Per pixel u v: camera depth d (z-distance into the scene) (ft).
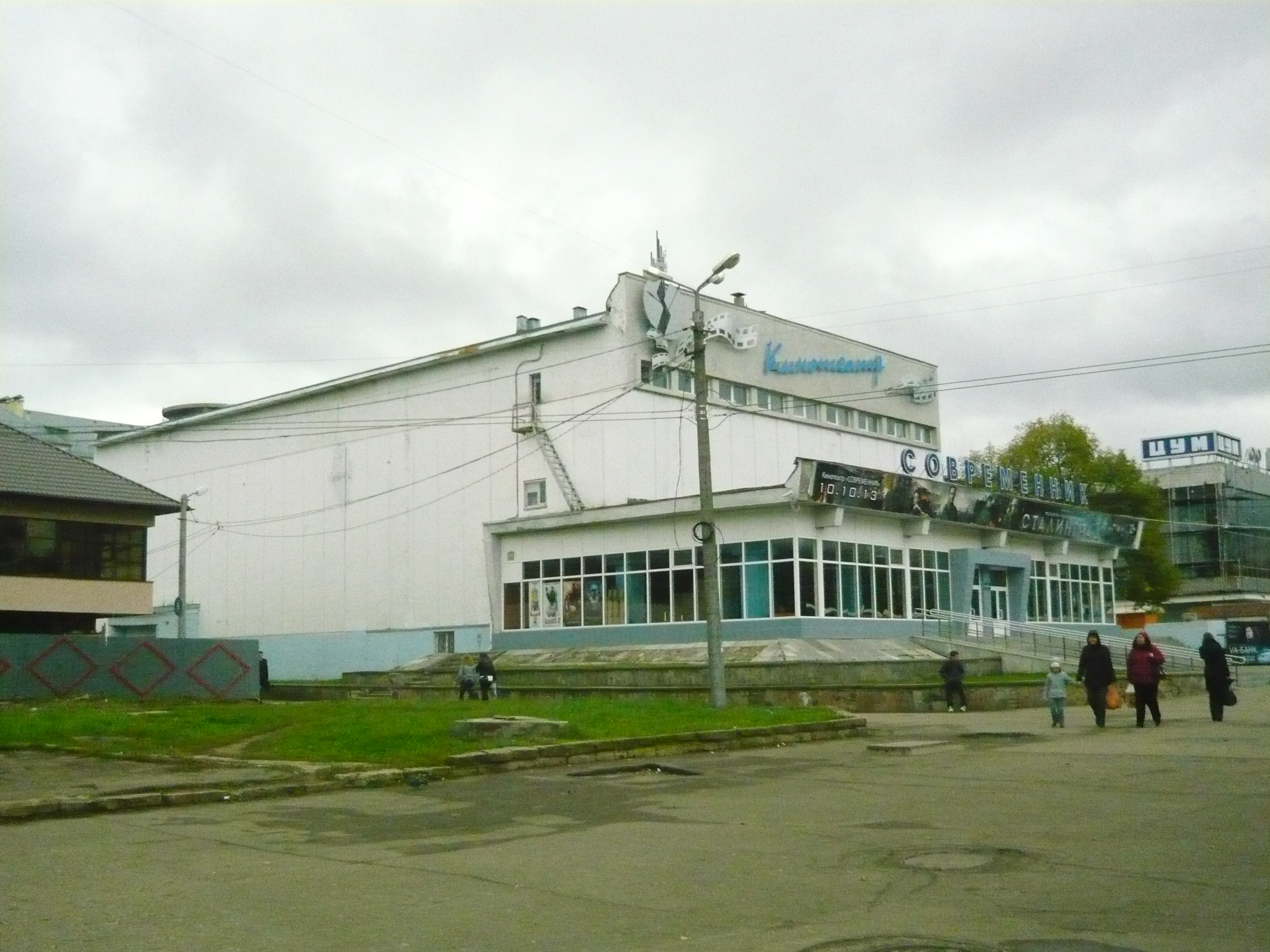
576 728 63.93
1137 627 196.95
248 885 29.63
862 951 22.17
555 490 155.12
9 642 108.88
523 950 22.94
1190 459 305.12
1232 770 50.11
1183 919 24.35
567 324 155.53
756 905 26.43
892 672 119.44
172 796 45.01
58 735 67.36
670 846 34.53
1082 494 180.75
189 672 118.21
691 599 134.41
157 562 207.72
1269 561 310.65
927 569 146.30
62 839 37.42
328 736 62.85
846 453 179.32
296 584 185.16
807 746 68.74
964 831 35.86
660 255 155.63
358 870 31.45
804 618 124.88
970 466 154.51
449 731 62.64
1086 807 40.16
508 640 152.25
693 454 155.12
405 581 170.40
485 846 35.24
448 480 167.63
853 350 185.78
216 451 201.05
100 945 23.65
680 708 81.20
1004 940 22.88
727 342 162.30
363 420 179.73
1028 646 140.46
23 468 124.77
